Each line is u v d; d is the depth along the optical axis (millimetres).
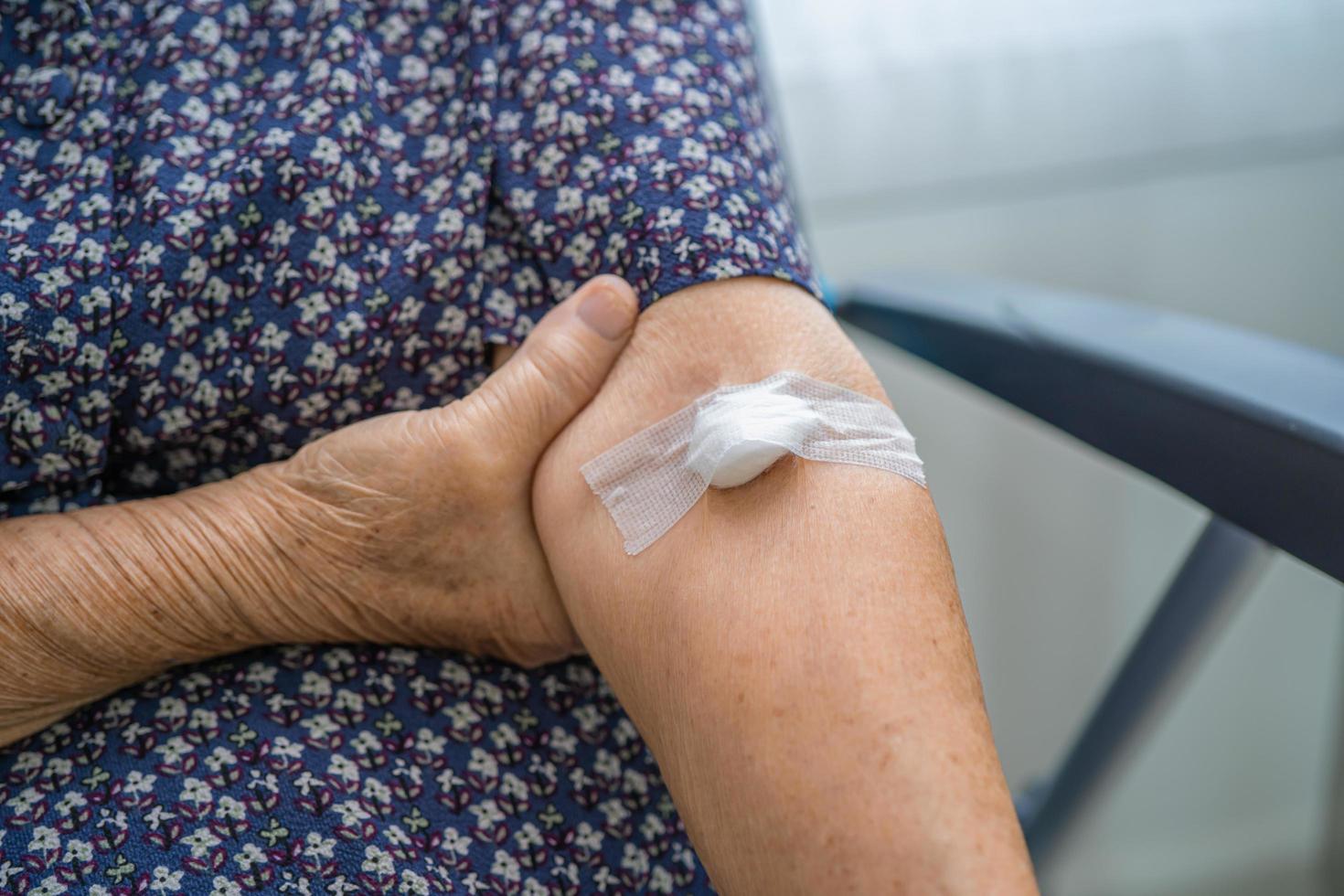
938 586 404
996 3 754
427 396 481
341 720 454
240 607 449
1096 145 796
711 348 447
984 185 798
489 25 474
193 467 483
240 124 463
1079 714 928
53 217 451
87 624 438
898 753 375
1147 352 489
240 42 471
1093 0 761
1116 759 583
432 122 477
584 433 450
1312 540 432
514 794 459
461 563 457
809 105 763
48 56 460
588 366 452
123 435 470
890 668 385
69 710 452
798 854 380
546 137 466
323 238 460
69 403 456
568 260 467
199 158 459
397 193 468
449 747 458
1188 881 958
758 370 443
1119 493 876
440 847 443
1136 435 486
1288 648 928
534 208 466
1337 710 942
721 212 456
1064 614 906
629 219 457
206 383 464
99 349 451
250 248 459
